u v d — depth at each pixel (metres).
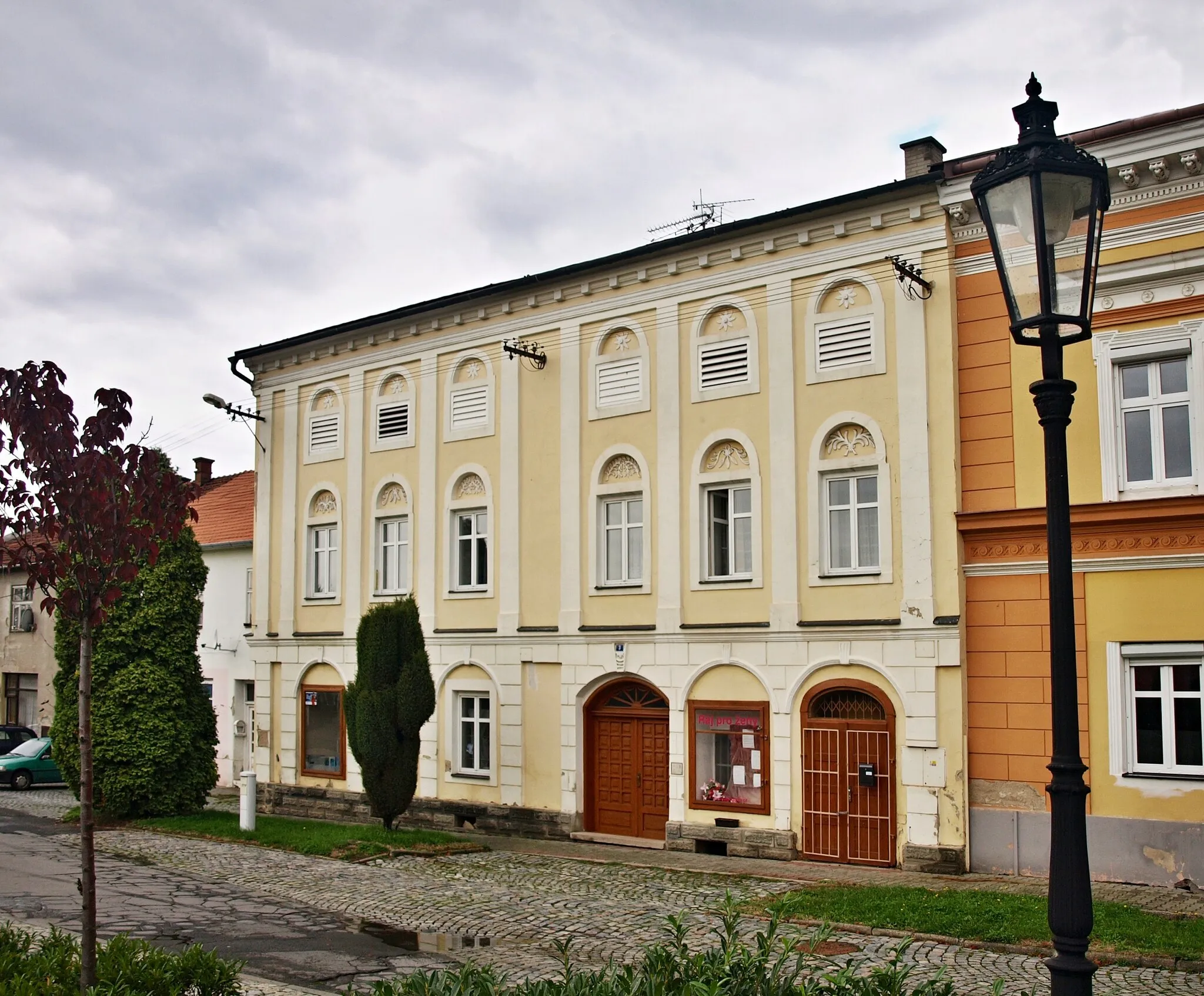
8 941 9.19
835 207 18.91
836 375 18.95
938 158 19.39
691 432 20.47
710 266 20.52
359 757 21.42
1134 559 16.25
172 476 9.27
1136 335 16.50
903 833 17.58
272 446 27.41
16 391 8.45
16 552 8.91
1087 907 5.93
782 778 18.78
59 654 24.33
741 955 6.54
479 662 23.02
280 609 26.75
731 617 19.70
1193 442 16.05
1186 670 15.94
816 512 18.94
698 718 19.95
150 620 24.05
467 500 23.69
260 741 26.80
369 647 21.53
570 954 12.05
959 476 17.78
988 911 13.05
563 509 22.05
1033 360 17.39
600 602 21.38
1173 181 16.38
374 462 25.38
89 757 8.41
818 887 15.34
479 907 14.58
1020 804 16.78
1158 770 15.87
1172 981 10.64
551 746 21.84
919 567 17.83
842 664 18.39
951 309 18.03
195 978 8.36
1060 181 6.83
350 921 13.90
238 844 20.56
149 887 16.14
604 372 21.78
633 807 20.92
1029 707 16.89
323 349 26.47
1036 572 17.05
